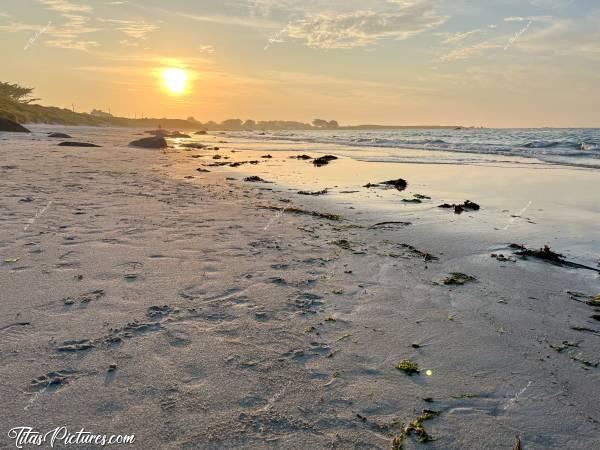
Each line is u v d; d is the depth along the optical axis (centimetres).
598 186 1345
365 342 382
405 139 5109
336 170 1870
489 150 2903
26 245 598
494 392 316
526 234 793
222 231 739
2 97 8831
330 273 558
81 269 518
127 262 551
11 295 437
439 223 877
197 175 1555
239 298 462
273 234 742
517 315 450
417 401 302
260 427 267
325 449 252
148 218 798
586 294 514
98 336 365
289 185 1395
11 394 285
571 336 406
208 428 264
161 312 416
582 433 275
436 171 1800
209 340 371
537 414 293
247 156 2631
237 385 309
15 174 1300
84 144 2845
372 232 799
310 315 431
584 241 748
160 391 297
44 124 8925
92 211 828
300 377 324
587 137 4719
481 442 264
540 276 573
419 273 573
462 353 370
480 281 550
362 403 297
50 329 373
